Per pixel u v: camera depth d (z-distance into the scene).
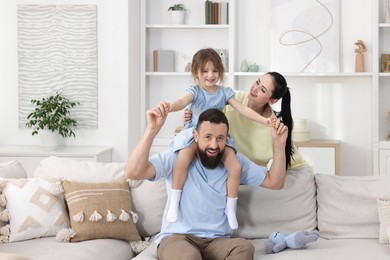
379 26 5.71
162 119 2.72
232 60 5.86
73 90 5.66
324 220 3.27
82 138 5.68
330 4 5.90
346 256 2.85
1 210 3.31
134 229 3.35
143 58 6.00
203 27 5.90
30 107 5.72
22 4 5.66
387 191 3.22
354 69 5.95
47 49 5.66
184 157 2.89
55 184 3.39
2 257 2.27
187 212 2.93
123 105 5.62
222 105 3.16
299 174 3.34
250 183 3.04
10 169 3.57
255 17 6.03
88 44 5.61
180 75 6.08
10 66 5.73
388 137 5.83
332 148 5.62
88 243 3.18
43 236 3.32
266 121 2.98
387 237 3.06
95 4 5.59
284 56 5.96
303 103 6.03
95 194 3.34
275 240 2.98
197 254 2.65
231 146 2.97
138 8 5.95
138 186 3.48
